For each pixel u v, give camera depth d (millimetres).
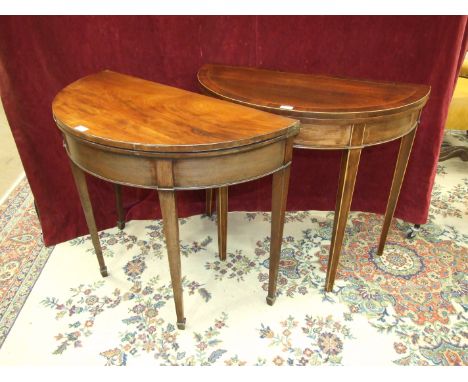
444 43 1457
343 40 1571
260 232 1858
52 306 1450
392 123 1192
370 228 1873
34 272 1601
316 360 1271
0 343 1313
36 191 1636
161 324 1388
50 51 1466
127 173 1041
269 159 1080
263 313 1434
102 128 1031
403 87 1326
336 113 1122
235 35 1571
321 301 1483
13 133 1524
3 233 1819
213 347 1311
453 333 1360
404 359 1275
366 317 1419
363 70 1628
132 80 1376
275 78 1417
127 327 1376
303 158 1845
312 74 1463
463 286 1550
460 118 2045
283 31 1563
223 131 1018
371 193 1909
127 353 1290
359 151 1198
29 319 1398
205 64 1571
